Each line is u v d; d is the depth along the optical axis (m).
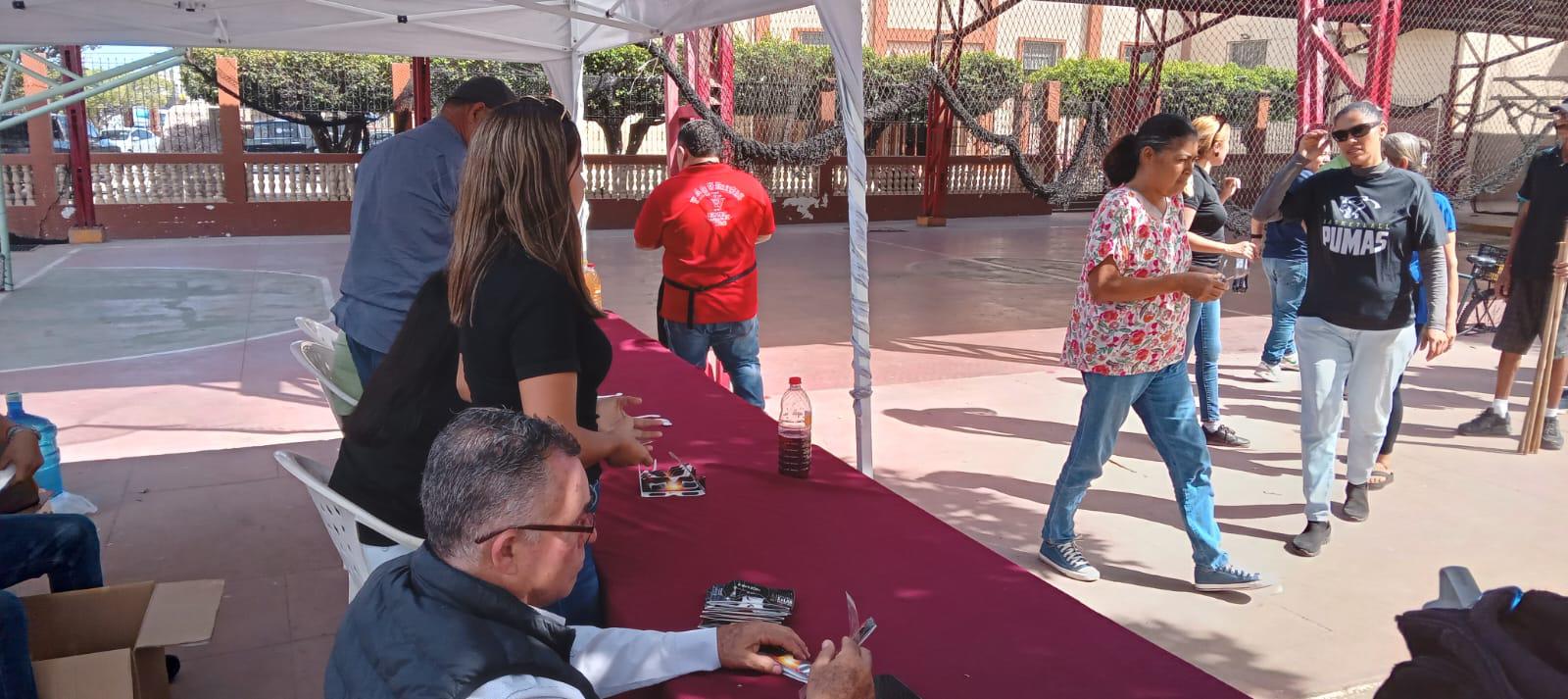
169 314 9.54
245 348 8.08
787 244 16.20
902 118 20.33
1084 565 3.89
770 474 2.97
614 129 18.39
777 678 1.82
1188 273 3.27
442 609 1.41
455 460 1.43
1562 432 5.90
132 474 4.91
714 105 7.45
